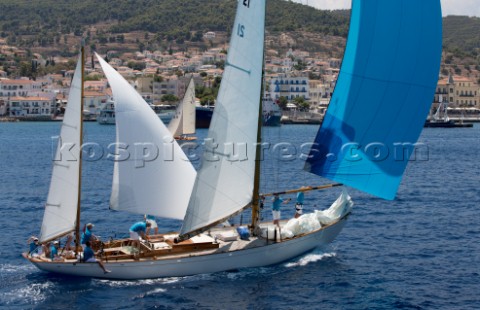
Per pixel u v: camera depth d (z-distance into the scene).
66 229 33.91
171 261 33.41
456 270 36.75
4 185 73.12
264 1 33.84
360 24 35.75
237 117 34.31
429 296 32.56
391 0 35.34
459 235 45.28
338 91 36.31
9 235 44.91
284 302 31.27
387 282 34.44
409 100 36.06
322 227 37.03
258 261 35.34
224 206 34.84
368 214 52.59
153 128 35.31
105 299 31.23
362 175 36.31
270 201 58.88
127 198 35.03
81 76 33.28
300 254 36.84
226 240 35.56
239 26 33.41
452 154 118.00
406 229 47.03
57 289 32.47
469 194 65.00
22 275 34.66
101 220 50.06
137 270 33.19
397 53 35.62
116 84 34.59
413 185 72.00
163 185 35.59
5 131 195.88
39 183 75.19
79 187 33.94
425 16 35.38
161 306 30.50
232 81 33.81
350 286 33.62
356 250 40.59
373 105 36.00
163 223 47.81
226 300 31.25
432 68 35.88
